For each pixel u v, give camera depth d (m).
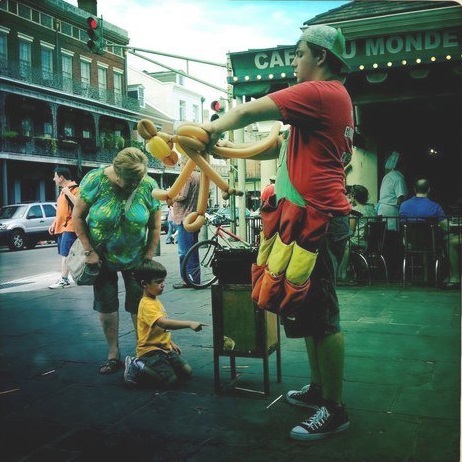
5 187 27.67
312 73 2.52
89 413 2.87
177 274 8.66
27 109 29.91
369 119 9.16
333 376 2.53
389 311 5.24
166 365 3.25
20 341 4.47
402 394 3.02
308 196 2.33
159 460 2.33
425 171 9.74
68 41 32.84
